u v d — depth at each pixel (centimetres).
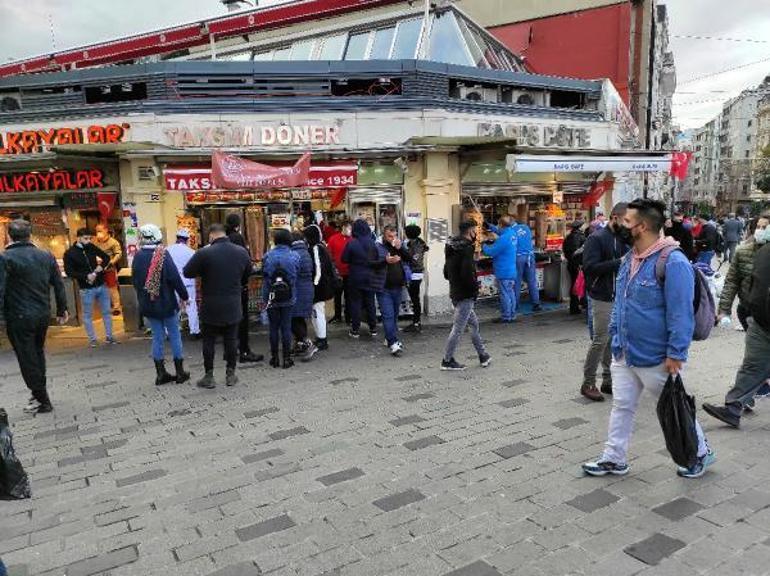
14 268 545
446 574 295
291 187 916
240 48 1539
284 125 959
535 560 304
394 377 657
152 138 935
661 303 361
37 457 466
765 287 451
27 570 312
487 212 1116
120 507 378
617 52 1742
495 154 972
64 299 591
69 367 750
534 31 1845
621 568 295
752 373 471
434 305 1033
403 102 979
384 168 1014
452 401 567
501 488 385
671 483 384
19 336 555
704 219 1792
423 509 361
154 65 958
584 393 561
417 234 902
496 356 740
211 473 424
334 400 581
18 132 970
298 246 736
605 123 1200
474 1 1930
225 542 332
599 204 1288
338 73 981
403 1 1391
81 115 956
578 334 856
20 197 1012
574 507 357
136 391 635
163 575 303
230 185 842
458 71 1030
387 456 443
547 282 1159
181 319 967
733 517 340
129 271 948
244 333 740
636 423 489
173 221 972
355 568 303
